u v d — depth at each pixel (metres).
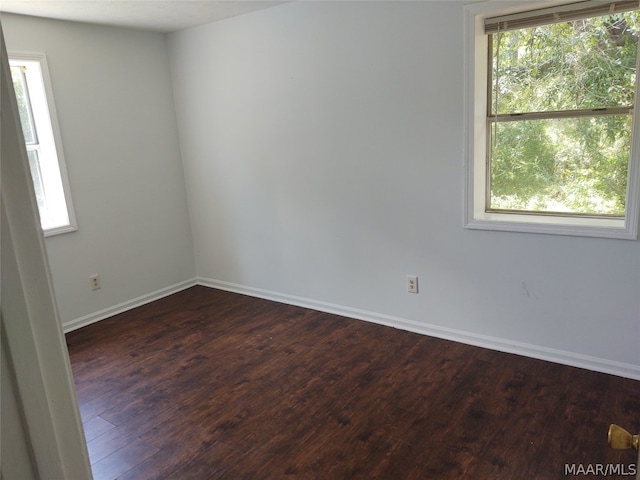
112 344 3.45
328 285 3.78
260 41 3.63
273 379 2.84
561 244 2.70
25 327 0.50
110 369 3.08
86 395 2.79
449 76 2.84
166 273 4.43
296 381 2.80
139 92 4.06
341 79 3.29
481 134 2.92
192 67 4.11
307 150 3.60
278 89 3.64
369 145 3.28
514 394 2.54
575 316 2.74
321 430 2.33
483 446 2.15
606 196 2.70
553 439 2.17
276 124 3.72
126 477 2.09
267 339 3.38
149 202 4.23
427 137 3.01
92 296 3.88
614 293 2.60
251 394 2.69
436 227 3.12
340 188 3.50
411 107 3.03
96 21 3.61
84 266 3.81
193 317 3.88
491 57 2.87
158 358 3.20
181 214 4.51
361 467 2.07
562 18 2.54
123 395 2.77
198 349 3.30
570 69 2.66
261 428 2.38
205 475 2.08
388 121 3.15
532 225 2.74
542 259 2.78
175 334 3.57
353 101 3.27
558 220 2.77
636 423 2.23
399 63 3.02
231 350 3.25
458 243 3.06
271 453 2.19
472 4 2.67
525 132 2.86
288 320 3.70
